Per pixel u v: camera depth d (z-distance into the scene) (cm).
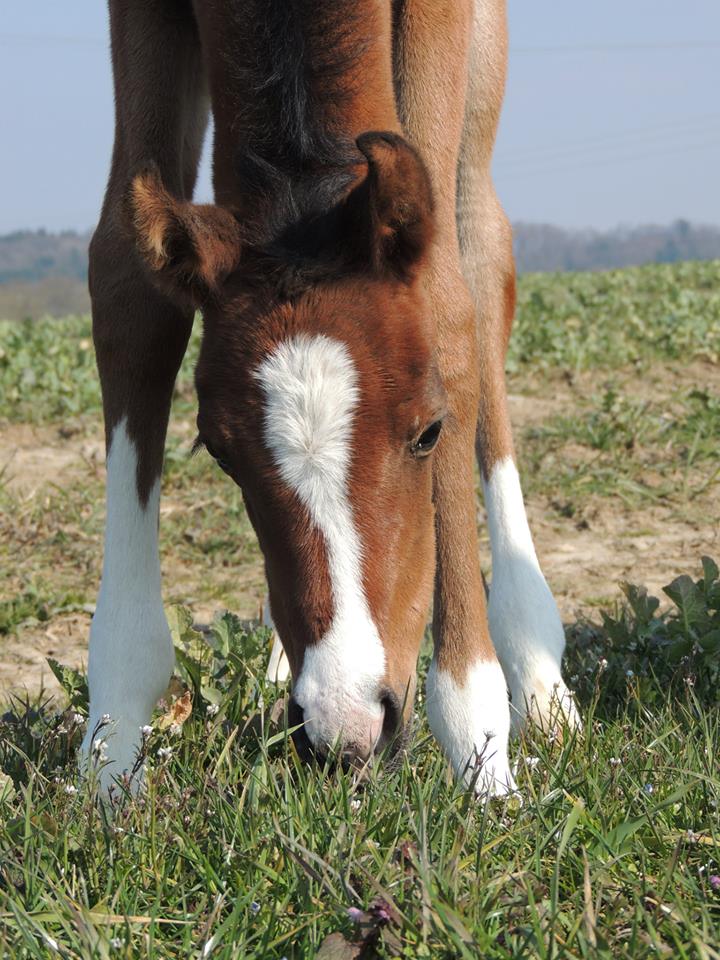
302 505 319
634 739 382
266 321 329
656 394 1114
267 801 343
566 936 279
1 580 708
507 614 477
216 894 298
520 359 1256
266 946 280
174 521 807
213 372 333
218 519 806
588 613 624
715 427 955
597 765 363
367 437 321
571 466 888
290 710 318
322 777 326
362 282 333
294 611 322
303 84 360
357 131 368
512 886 298
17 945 281
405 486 333
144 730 374
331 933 281
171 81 422
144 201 324
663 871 305
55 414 1085
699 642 470
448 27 420
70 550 750
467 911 280
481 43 500
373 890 292
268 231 344
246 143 363
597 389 1141
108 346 412
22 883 305
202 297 340
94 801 348
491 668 403
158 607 418
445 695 398
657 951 263
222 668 464
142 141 419
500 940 280
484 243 506
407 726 344
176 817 336
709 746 366
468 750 389
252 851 314
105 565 418
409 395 327
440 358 399
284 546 323
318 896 290
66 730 430
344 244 339
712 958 263
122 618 408
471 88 501
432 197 331
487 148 509
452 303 400
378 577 322
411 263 337
